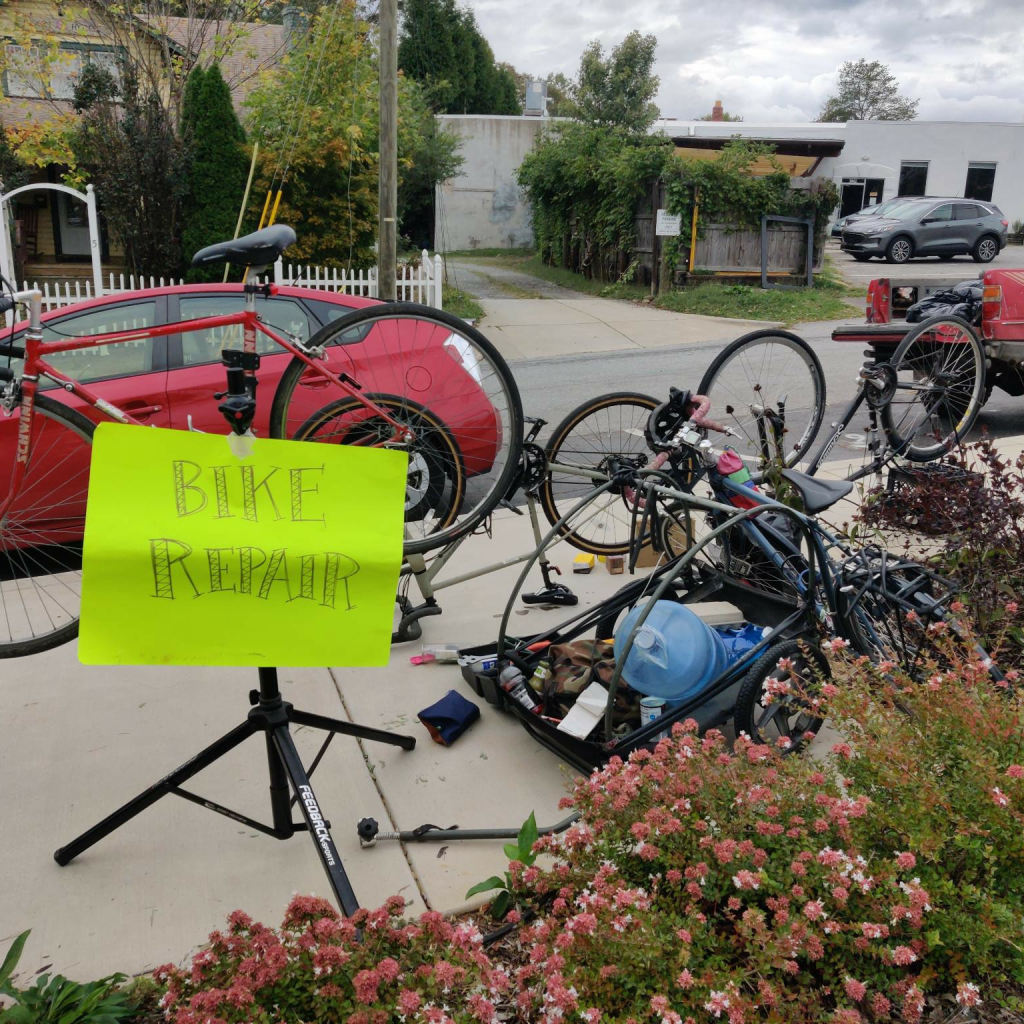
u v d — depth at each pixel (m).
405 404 3.50
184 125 14.07
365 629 2.27
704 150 21.02
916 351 6.36
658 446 3.43
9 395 2.90
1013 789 2.08
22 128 15.04
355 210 14.21
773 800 2.13
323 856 2.20
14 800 2.90
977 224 22.92
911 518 4.12
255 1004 1.74
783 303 15.99
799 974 1.92
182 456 2.18
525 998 1.85
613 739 2.83
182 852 2.68
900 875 2.04
